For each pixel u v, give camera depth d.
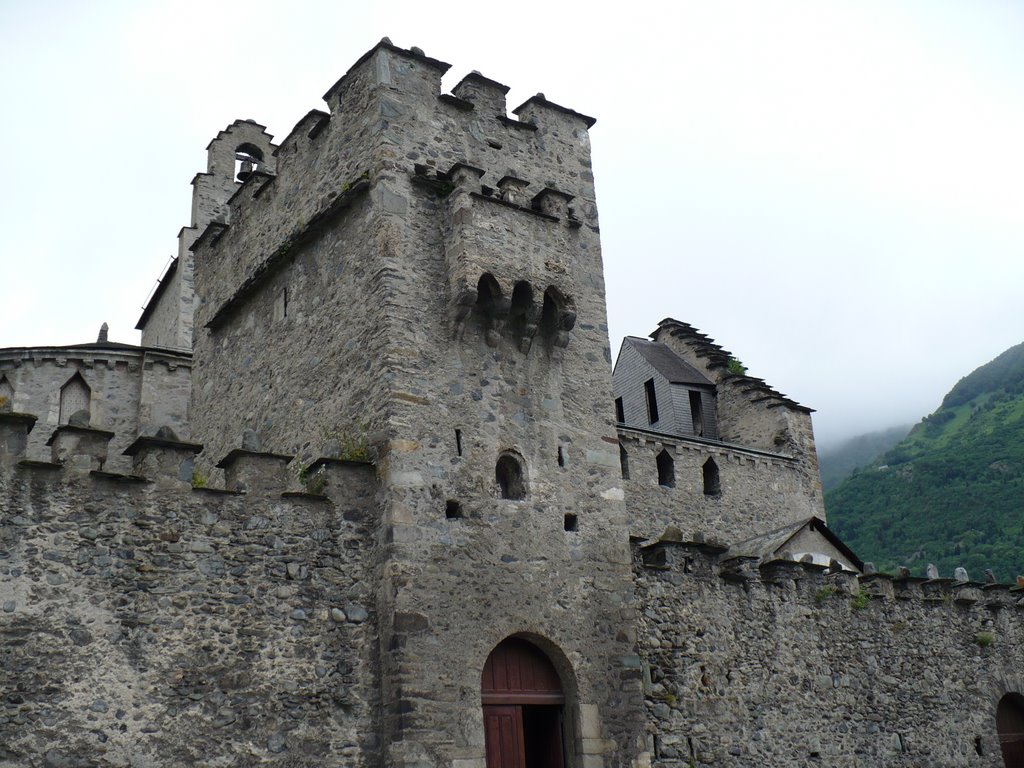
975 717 21.48
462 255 15.84
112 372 26.50
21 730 11.87
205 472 19.47
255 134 34.69
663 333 37.50
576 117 19.14
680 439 29.72
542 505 15.99
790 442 32.38
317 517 14.57
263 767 13.18
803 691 18.94
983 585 23.00
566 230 17.20
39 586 12.41
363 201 16.55
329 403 16.31
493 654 15.14
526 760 16.05
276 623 13.83
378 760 13.92
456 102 17.45
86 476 13.05
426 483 14.95
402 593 14.28
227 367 19.61
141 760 12.44
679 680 17.36
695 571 18.30
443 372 15.66
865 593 20.81
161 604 13.12
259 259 19.11
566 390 16.95
